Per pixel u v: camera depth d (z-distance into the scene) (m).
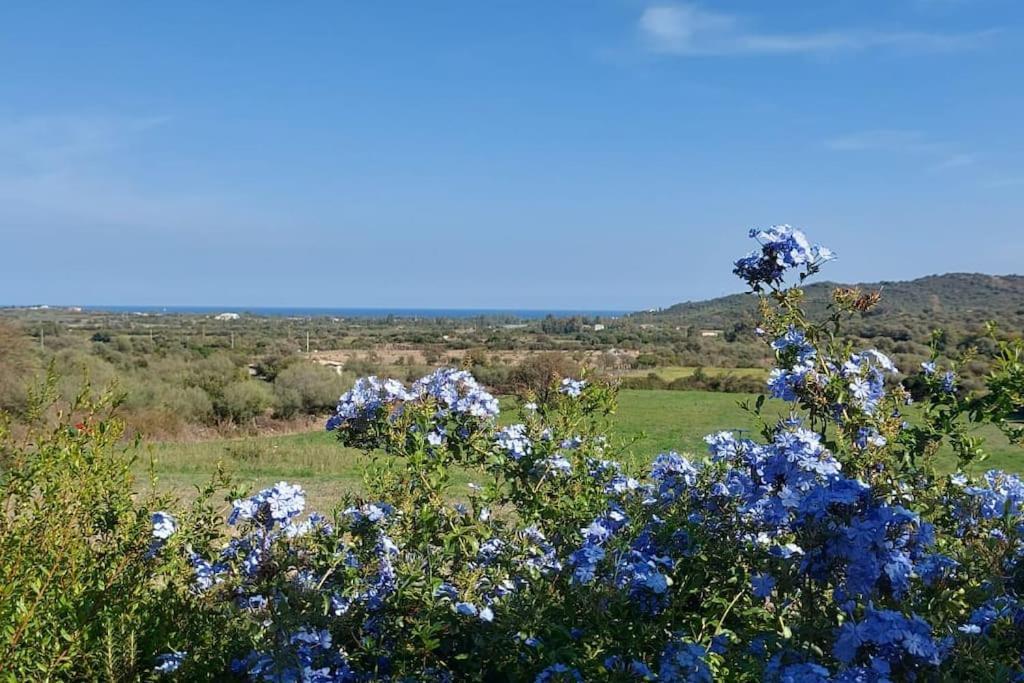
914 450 3.58
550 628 2.94
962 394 3.74
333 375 38.66
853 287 3.54
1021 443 3.63
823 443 3.29
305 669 2.89
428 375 4.86
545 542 3.92
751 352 48.62
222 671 3.22
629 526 3.38
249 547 3.31
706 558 3.03
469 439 4.56
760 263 3.54
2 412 3.71
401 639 3.22
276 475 19.77
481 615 3.17
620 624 2.84
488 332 95.25
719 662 2.68
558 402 4.97
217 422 34.50
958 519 3.50
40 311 177.25
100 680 3.15
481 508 4.11
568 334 79.06
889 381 3.79
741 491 3.12
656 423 30.03
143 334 81.50
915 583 2.74
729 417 31.95
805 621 2.64
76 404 3.74
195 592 3.64
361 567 3.38
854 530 2.57
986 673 2.38
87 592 3.37
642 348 59.69
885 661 2.30
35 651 3.05
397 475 4.25
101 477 3.75
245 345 67.44
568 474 4.46
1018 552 3.07
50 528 3.39
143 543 3.82
